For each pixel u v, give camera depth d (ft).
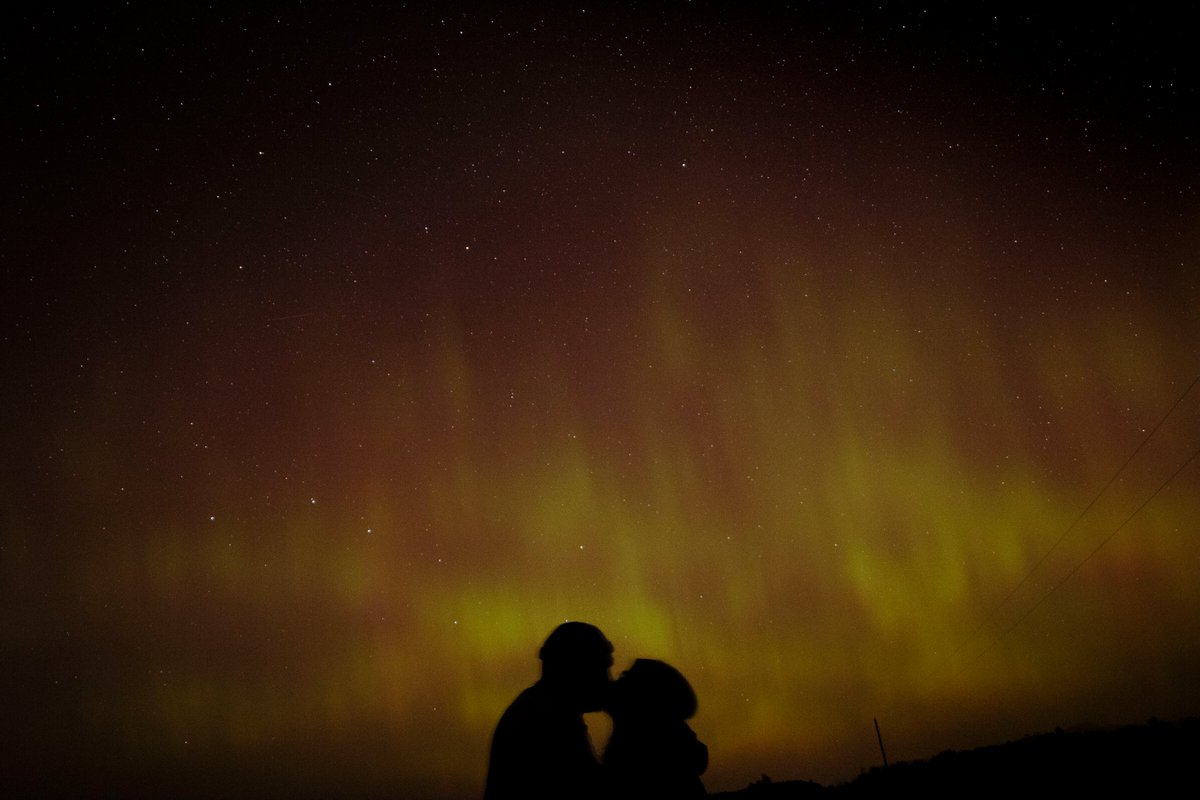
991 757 53.98
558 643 9.93
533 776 8.91
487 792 9.18
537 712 9.34
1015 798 35.68
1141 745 43.80
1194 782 31.53
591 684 9.86
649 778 10.14
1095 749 46.19
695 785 10.40
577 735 9.32
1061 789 35.76
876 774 63.67
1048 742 55.26
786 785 41.27
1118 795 31.89
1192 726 46.75
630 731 10.46
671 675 10.89
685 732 10.64
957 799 38.68
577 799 8.89
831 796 49.06
